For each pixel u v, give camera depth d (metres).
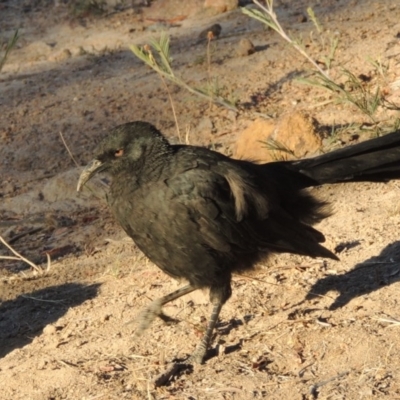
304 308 9.89
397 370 8.48
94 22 21.31
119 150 9.48
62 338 10.47
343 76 15.72
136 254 12.79
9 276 12.87
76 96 17.89
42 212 14.97
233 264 9.46
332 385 8.45
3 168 16.28
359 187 12.64
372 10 18.36
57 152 16.33
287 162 10.00
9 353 10.56
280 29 14.41
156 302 9.64
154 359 9.52
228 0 20.38
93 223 14.38
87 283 12.16
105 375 9.35
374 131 13.59
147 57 14.90
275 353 9.20
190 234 9.18
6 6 22.83
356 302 9.75
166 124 16.14
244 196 9.26
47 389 9.35
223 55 17.91
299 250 9.56
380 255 10.67
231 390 8.67
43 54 20.38
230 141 15.08
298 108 15.32
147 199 9.20
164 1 21.30
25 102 18.09
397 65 15.55
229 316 10.02
